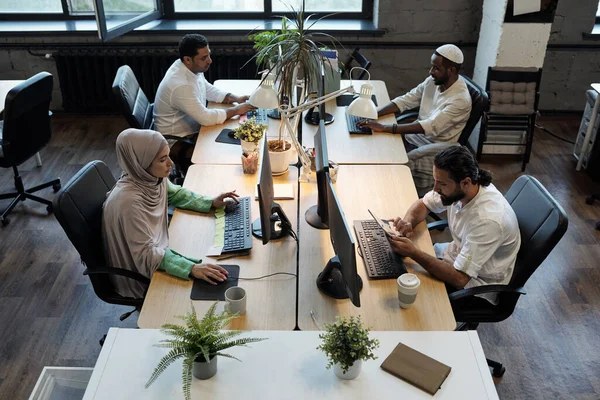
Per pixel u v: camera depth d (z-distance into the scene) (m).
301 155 2.89
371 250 2.40
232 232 2.51
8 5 5.16
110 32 4.28
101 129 5.11
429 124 3.52
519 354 2.84
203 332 1.66
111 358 1.82
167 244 2.50
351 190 2.88
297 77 3.51
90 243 2.39
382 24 4.97
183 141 3.62
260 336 1.92
